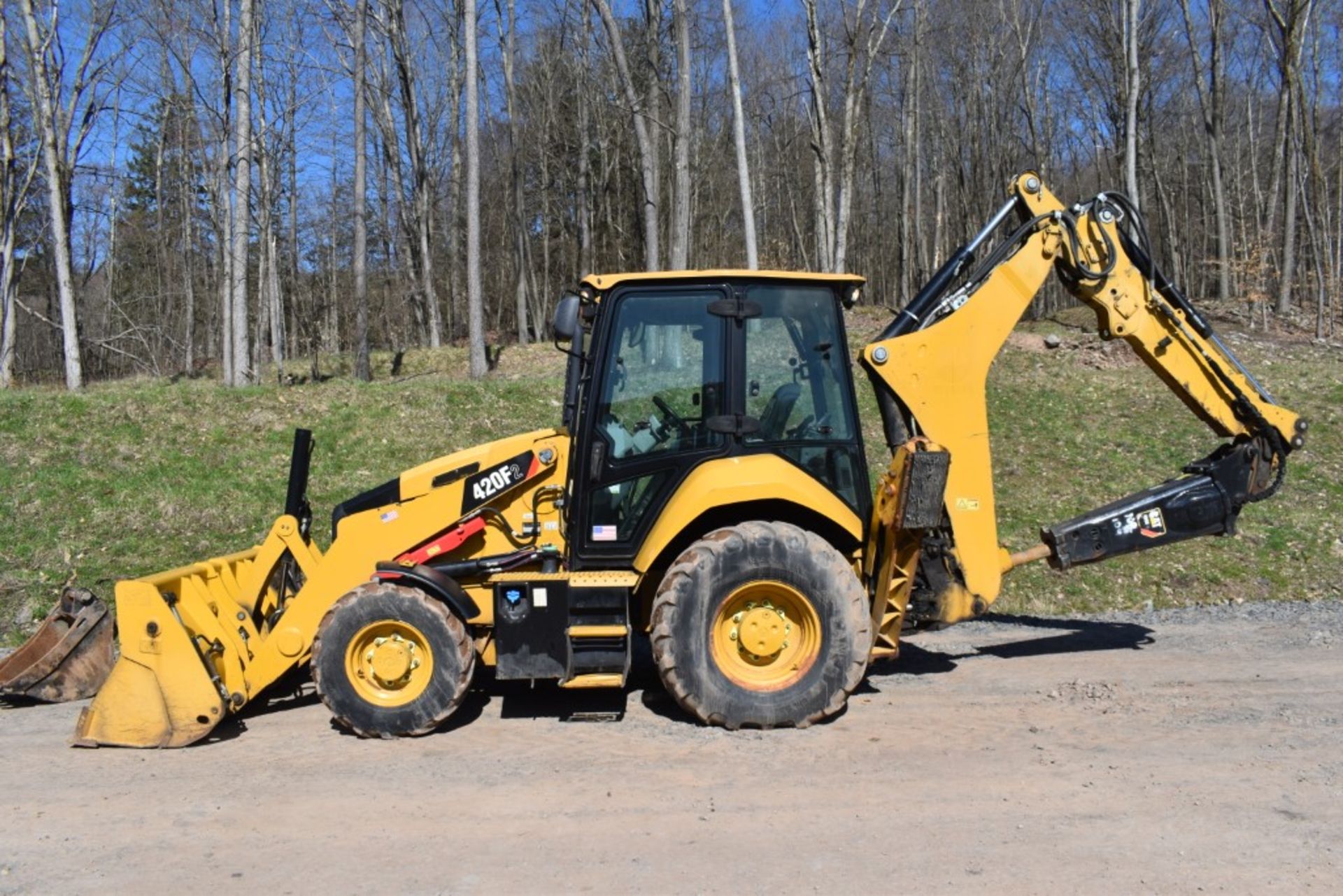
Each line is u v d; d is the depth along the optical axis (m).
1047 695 6.16
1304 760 4.89
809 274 5.94
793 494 5.67
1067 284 6.61
